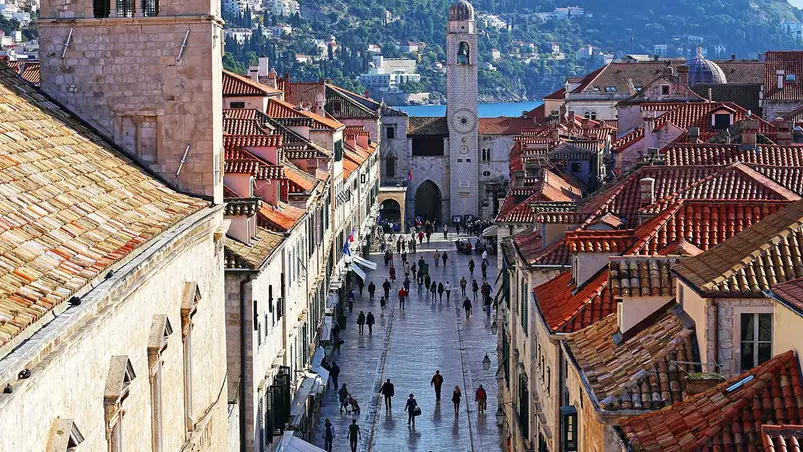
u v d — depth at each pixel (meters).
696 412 32.38
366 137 184.88
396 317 128.75
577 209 73.38
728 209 52.81
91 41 50.53
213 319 50.88
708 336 37.34
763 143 92.56
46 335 27.17
